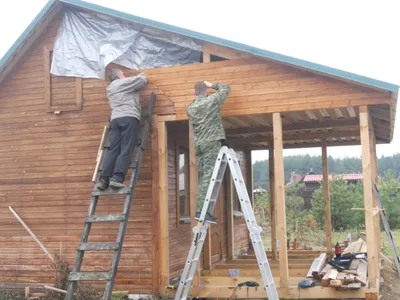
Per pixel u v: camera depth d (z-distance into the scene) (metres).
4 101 10.74
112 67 10.05
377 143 14.10
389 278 11.59
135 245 9.70
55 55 10.31
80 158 10.18
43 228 10.29
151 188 9.70
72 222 10.13
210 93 9.36
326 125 11.89
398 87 8.22
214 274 10.80
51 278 10.15
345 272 9.02
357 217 23.38
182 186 12.02
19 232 10.43
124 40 9.91
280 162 8.95
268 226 26.22
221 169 8.27
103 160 8.86
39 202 10.35
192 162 9.41
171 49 9.74
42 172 10.38
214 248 12.77
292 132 13.66
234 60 9.31
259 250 7.66
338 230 23.47
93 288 9.43
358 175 36.59
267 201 27.94
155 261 9.55
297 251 14.87
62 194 10.23
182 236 11.47
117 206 9.88
